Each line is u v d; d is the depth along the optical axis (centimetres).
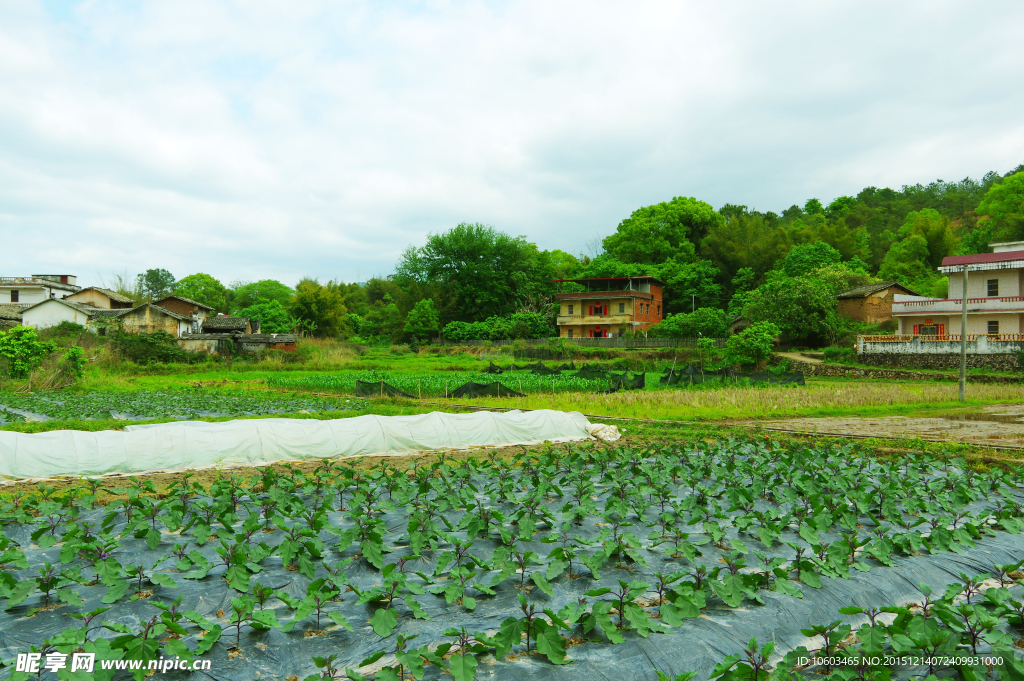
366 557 635
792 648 532
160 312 5616
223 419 2027
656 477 1014
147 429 1248
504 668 466
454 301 7450
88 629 492
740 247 7088
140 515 732
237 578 576
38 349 3278
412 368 5019
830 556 659
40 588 536
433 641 510
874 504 907
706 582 584
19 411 2183
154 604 493
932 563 694
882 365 4256
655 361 4791
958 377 3669
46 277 7331
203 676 448
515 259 7825
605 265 6919
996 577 637
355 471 1036
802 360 4478
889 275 6278
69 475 1120
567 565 627
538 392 2995
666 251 7388
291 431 1359
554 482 1061
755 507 930
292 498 830
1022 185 5853
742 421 2106
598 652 489
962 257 4356
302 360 5344
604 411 2348
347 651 491
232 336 6069
